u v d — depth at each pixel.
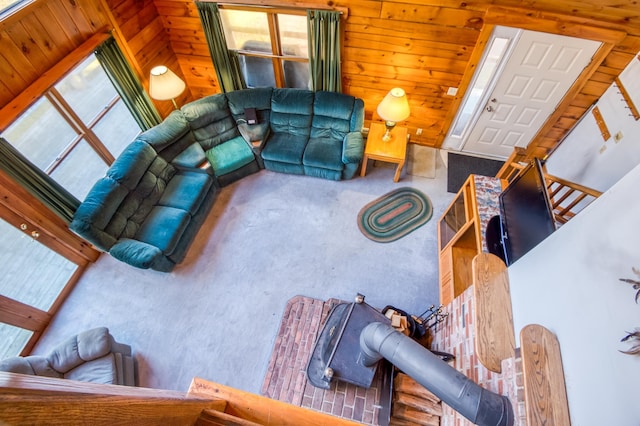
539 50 3.65
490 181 3.42
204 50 4.79
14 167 2.98
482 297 2.14
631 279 1.28
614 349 1.29
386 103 3.93
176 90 4.15
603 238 1.47
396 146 4.35
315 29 3.95
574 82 3.81
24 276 3.42
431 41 3.87
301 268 3.93
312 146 4.57
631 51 3.43
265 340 3.47
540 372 1.59
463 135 4.76
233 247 4.13
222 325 3.58
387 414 2.78
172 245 3.75
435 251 4.03
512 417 1.75
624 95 3.44
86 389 0.59
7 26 2.84
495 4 3.42
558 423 1.49
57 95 3.36
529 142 4.60
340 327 2.96
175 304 3.73
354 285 3.79
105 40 3.68
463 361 2.49
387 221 4.28
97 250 4.05
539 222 2.26
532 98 4.10
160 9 4.35
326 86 4.55
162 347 3.46
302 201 4.51
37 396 0.48
